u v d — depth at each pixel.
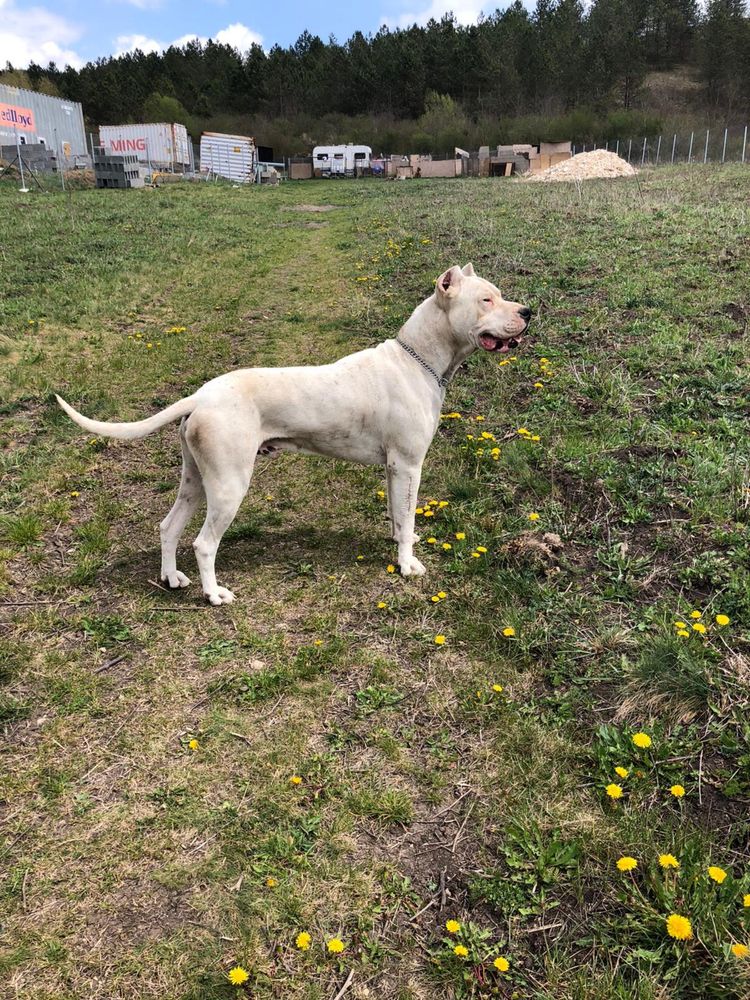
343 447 4.05
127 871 2.48
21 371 7.39
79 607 3.95
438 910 2.35
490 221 14.99
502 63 67.81
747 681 3.04
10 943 2.24
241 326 9.30
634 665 3.26
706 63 71.56
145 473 5.52
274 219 19.14
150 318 9.75
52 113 36.47
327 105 75.56
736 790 2.64
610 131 53.72
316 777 2.85
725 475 4.56
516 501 4.79
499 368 6.97
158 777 2.86
